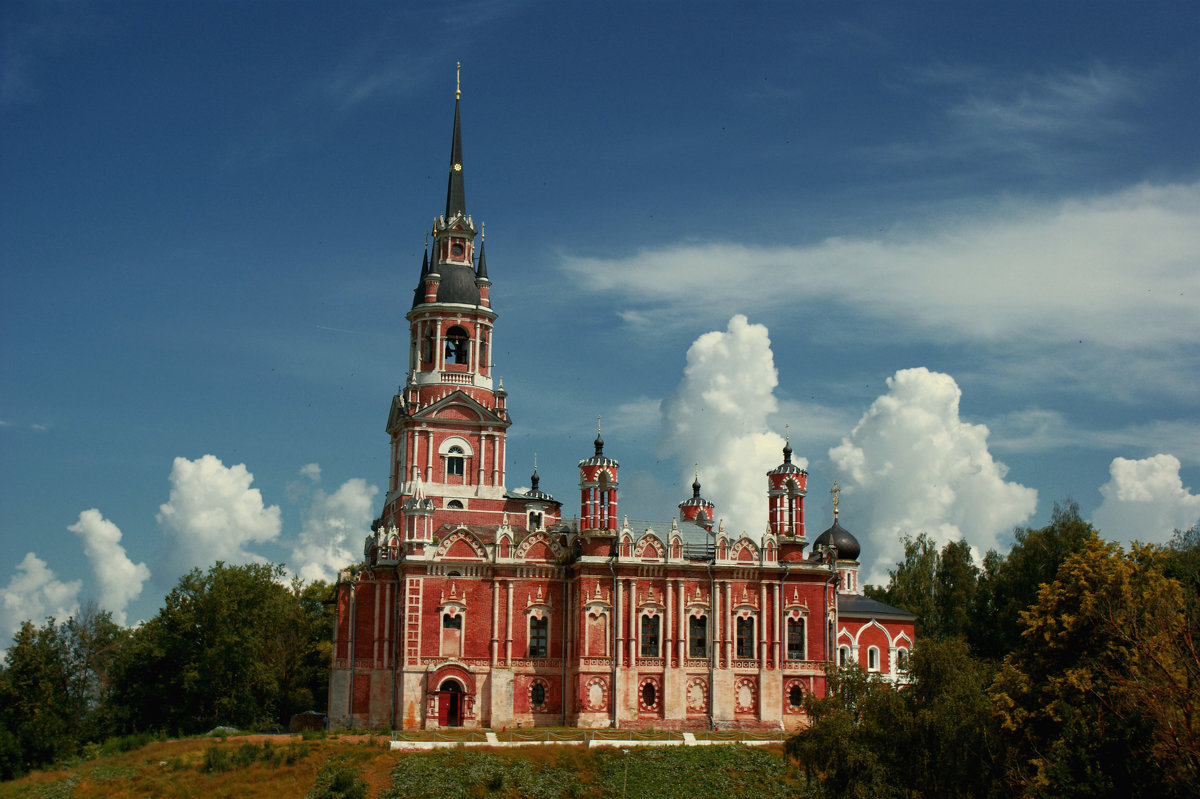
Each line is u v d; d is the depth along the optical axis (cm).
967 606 15400
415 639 11562
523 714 11675
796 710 11881
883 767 7388
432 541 12075
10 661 12275
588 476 12000
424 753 9825
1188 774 6222
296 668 15362
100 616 14938
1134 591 7500
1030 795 6638
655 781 9700
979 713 7406
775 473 12544
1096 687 7194
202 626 13775
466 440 12888
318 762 9694
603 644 11612
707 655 11806
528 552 11975
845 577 14825
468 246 13600
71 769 10362
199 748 10288
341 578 11962
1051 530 13850
